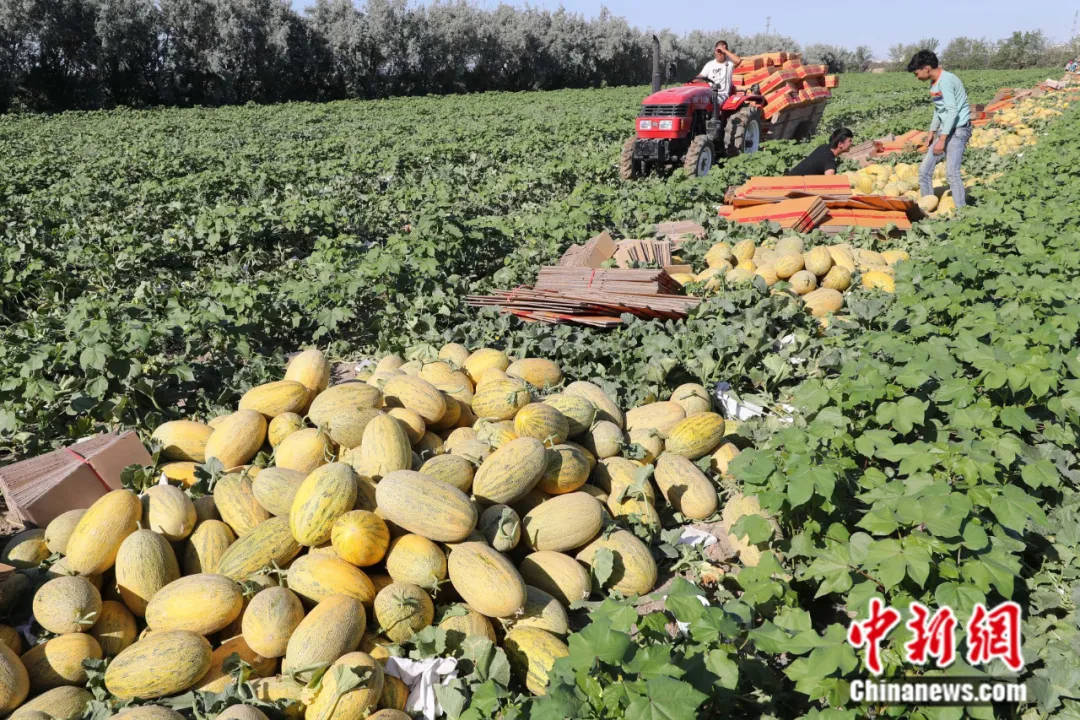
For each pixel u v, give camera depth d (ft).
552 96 209.36
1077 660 12.82
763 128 79.41
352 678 11.34
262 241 43.86
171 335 26.71
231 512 15.35
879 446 16.51
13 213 50.88
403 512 14.08
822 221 44.62
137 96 195.72
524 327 29.27
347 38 221.25
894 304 30.17
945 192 50.55
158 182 61.41
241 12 203.72
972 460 15.06
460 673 12.66
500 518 14.98
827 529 15.53
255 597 12.91
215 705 11.55
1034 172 54.08
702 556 16.16
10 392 23.50
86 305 28.66
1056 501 17.80
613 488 17.56
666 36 296.71
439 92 245.86
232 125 125.59
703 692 11.06
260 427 18.52
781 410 23.45
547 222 43.57
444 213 41.24
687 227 44.11
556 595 14.65
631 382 24.03
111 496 14.49
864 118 122.83
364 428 17.11
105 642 13.12
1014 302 25.41
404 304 32.01
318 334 29.48
